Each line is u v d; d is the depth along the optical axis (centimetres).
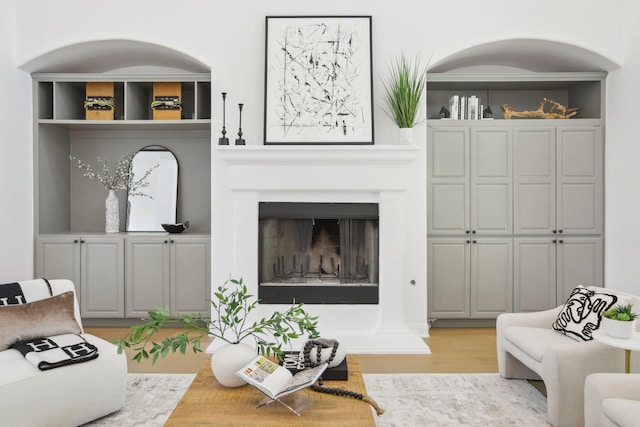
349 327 420
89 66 497
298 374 221
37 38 438
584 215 465
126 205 520
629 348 224
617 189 450
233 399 209
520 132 464
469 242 464
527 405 288
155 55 472
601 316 270
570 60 473
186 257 457
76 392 253
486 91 520
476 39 436
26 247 457
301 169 409
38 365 242
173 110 468
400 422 266
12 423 229
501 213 465
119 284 459
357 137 423
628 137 436
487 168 463
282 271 433
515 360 329
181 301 458
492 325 472
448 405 288
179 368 353
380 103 436
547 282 465
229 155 404
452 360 373
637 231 425
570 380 254
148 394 305
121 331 450
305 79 429
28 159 460
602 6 438
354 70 429
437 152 463
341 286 420
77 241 459
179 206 520
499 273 465
